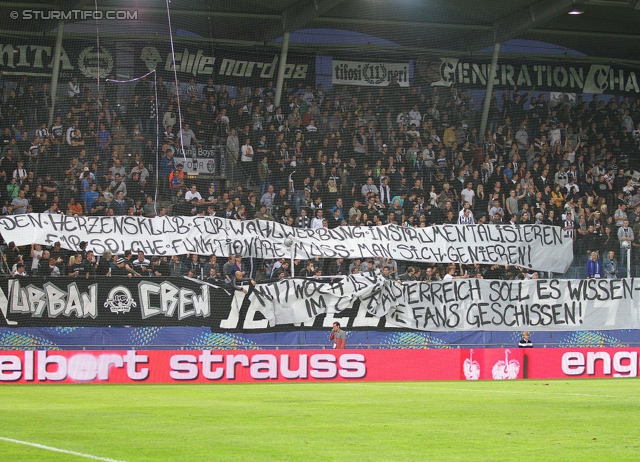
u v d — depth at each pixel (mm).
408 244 27609
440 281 26344
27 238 24938
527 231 28328
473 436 9297
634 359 23812
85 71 30609
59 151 28984
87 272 24672
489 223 28891
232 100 31797
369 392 16953
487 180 31812
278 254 26656
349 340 25328
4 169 28125
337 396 15758
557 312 26969
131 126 30078
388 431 9789
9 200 27531
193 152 30469
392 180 31047
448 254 27688
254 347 24469
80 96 30219
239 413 12188
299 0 29906
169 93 30938
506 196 31297
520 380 22188
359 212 29234
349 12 31594
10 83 29812
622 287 27484
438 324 26125
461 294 26438
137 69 31094
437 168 31812
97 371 20312
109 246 25422
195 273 25750
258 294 24828
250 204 29234
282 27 31328
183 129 30641
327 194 30047
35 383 20031
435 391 17281
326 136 31812
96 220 25594
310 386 19297
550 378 23125
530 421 11008
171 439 8992
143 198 28344
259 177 30484
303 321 25062
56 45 29656
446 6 31234
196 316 24359
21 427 10227
